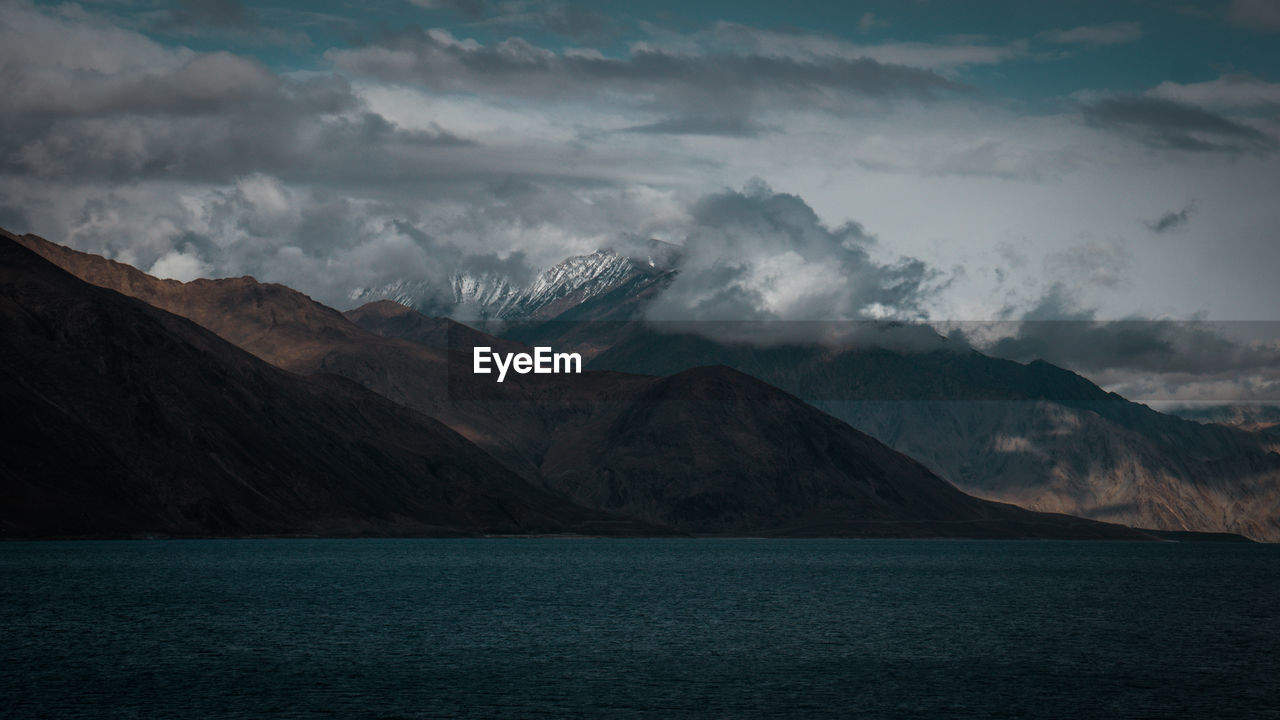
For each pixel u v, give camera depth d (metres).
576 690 79.56
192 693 77.06
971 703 76.25
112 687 78.56
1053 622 119.19
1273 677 85.69
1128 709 74.69
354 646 97.12
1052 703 76.38
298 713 72.06
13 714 71.06
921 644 101.69
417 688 79.62
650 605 132.50
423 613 121.00
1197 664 91.25
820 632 109.31
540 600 137.00
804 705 75.50
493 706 74.56
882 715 72.94
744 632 108.81
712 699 77.06
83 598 130.25
